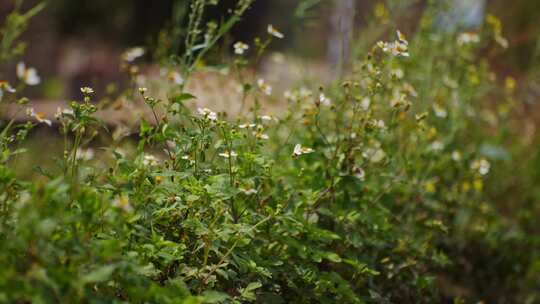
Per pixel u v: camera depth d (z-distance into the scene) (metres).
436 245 1.11
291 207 0.88
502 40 1.24
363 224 0.93
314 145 0.96
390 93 1.06
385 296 0.92
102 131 1.12
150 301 0.67
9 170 0.69
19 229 0.64
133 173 0.77
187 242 0.78
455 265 1.14
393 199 1.04
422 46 1.24
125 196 0.73
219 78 1.12
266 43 0.99
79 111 0.78
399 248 0.95
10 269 0.62
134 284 0.66
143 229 0.72
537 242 1.19
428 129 1.10
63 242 0.65
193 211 0.78
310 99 1.13
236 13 0.98
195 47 0.96
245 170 0.82
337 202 0.92
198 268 0.77
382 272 0.94
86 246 0.65
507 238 1.17
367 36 1.20
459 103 1.21
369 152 1.00
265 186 0.88
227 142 0.81
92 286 0.69
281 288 0.84
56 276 0.62
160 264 0.75
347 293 0.81
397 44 0.89
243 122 0.96
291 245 0.83
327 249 0.90
